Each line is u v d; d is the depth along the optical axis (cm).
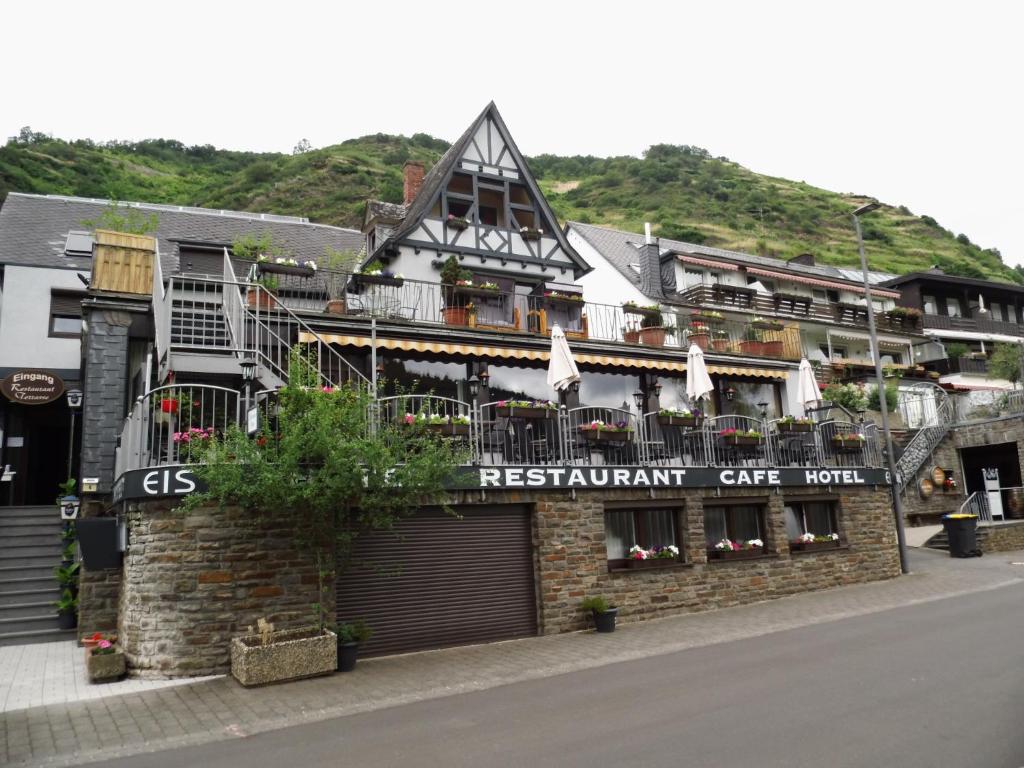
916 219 10944
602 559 1350
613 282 3353
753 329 2308
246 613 991
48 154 6606
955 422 2791
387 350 1475
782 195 11650
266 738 709
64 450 2144
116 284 1436
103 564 1147
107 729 750
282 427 984
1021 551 2153
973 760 555
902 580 1739
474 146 2052
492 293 1780
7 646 1202
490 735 677
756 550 1568
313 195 7550
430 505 1192
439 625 1170
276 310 1377
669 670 931
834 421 1853
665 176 11331
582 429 1420
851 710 699
